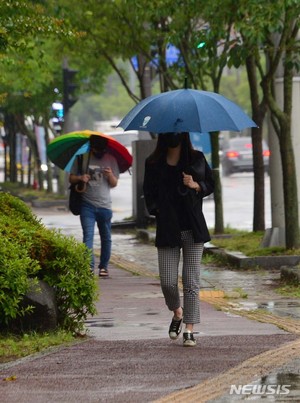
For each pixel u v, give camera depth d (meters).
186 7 39.19
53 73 75.69
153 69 58.16
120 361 17.03
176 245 18.53
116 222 53.03
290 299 26.67
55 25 28.41
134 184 54.75
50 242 19.64
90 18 46.41
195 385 15.21
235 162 103.38
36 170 95.44
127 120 19.00
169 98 18.73
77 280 19.77
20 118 92.94
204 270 34.12
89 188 31.05
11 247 18.75
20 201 22.25
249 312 23.75
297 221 34.38
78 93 72.81
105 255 31.75
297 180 36.56
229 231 45.03
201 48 35.69
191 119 18.41
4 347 18.17
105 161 31.08
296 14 31.81
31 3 30.22
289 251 34.41
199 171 18.62
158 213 18.66
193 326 20.56
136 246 43.97
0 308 18.52
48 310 19.19
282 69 36.59
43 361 17.08
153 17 42.72
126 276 32.25
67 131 66.50
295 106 36.41
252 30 31.59
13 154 106.75
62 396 14.64
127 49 47.84
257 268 33.75
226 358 17.14
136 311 23.75
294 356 17.20
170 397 14.49
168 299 18.94
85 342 19.02
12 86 66.12
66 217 63.25
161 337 19.64
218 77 42.84
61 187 82.62
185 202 18.61
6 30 27.98
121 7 46.00
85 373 16.11
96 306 24.64
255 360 16.91
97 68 62.91
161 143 18.72
